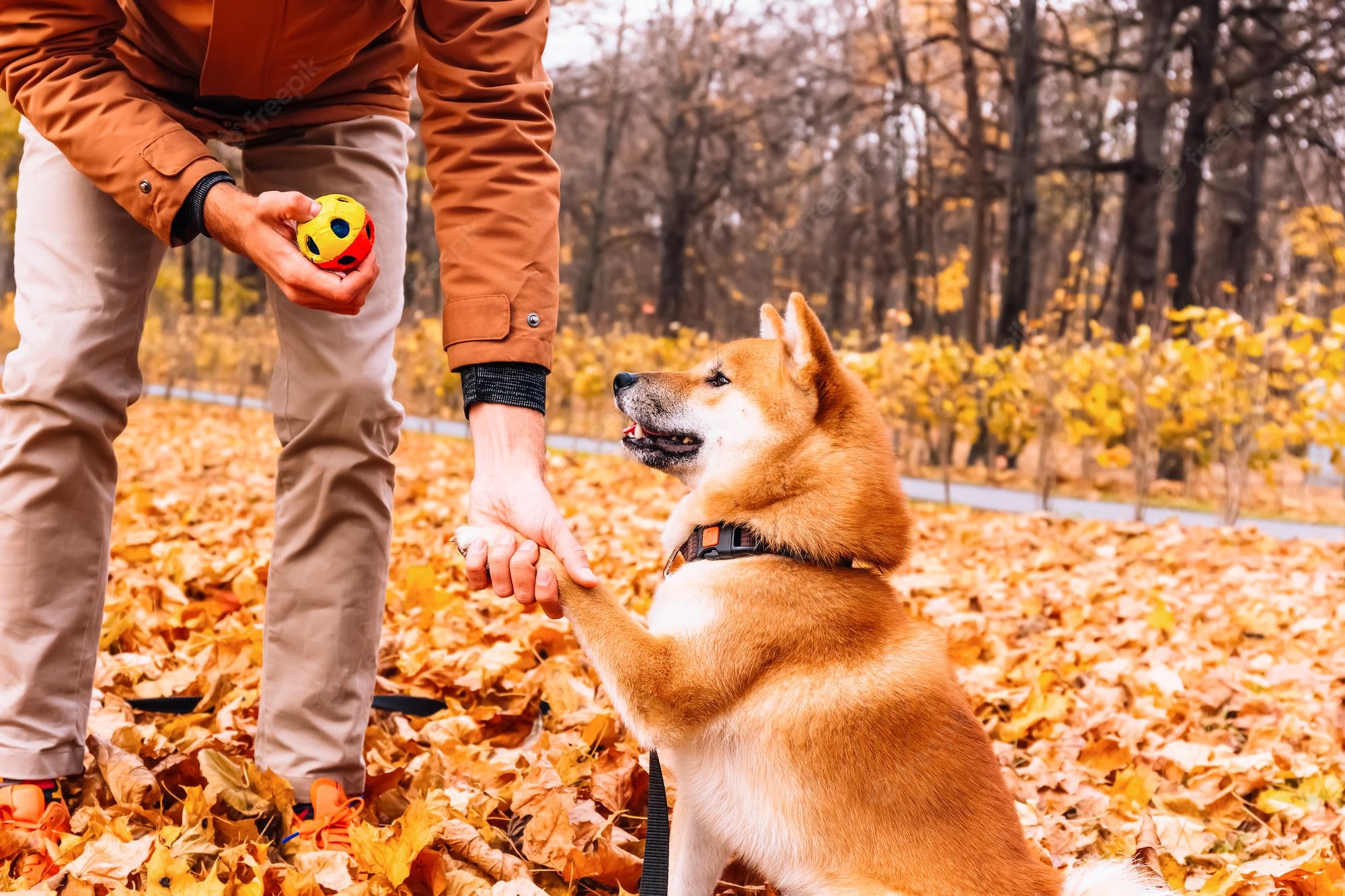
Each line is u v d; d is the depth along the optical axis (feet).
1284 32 70.74
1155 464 39.93
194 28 8.21
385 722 12.10
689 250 119.14
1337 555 29.66
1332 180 76.43
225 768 9.18
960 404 45.27
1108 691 15.26
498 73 8.52
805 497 9.21
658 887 8.03
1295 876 9.55
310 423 8.77
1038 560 26.73
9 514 8.39
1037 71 72.08
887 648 8.63
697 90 108.68
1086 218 103.71
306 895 7.65
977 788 8.29
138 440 44.19
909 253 90.68
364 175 9.11
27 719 8.50
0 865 7.91
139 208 7.82
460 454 46.78
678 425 9.96
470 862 8.61
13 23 7.93
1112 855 10.46
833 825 8.15
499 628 16.16
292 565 9.03
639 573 20.80
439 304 107.04
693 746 8.65
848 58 91.50
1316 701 15.25
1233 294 43.32
